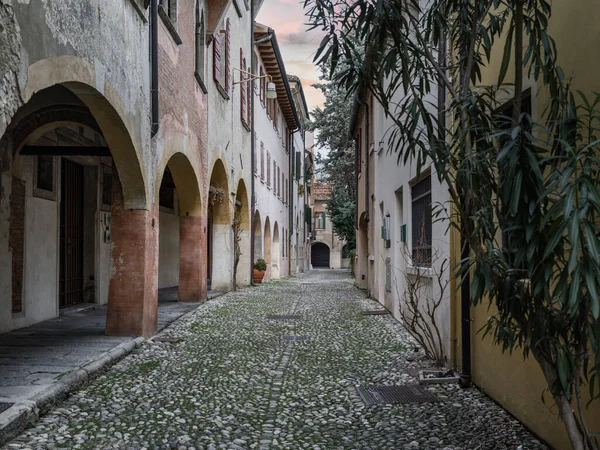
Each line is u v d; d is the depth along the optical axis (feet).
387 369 23.34
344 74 11.96
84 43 20.17
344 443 14.64
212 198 54.03
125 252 28.63
